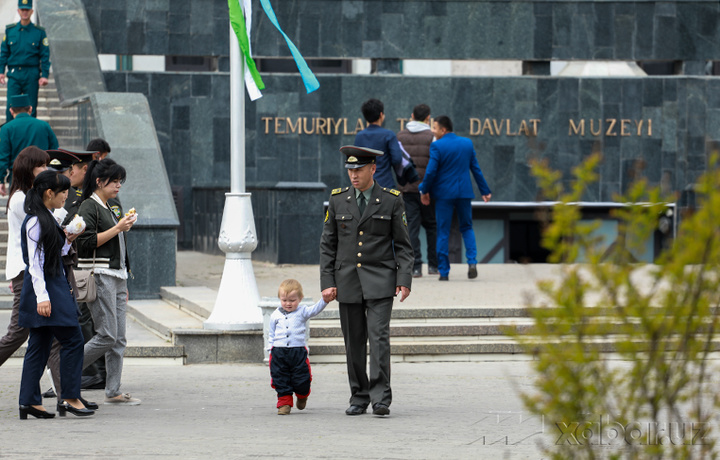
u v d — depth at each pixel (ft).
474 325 86.74
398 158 105.50
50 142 104.63
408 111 154.30
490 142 155.43
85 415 59.82
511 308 88.33
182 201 153.28
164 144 152.25
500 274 121.70
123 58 162.91
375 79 153.79
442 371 79.71
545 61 156.87
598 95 155.43
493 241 157.79
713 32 156.35
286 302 61.16
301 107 152.66
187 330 82.28
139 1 151.43
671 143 155.63
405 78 153.99
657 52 156.56
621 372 36.19
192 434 53.26
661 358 30.63
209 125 153.28
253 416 59.98
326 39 153.69
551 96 155.53
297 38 153.28
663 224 152.97
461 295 98.68
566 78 155.43
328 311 89.10
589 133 155.53
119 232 63.31
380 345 59.98
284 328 61.16
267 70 166.71
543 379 31.32
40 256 57.16
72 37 143.02
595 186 155.53
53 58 139.23
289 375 61.05
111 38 150.92
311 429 54.95
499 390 70.54
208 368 80.53
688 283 30.12
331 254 61.93
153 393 69.26
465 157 110.11
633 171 31.89
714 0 155.94
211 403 65.31
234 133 83.41
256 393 69.41
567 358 30.53
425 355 84.58
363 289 60.18
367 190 61.31
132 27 151.23
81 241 61.98
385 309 60.44
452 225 155.12
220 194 140.87
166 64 165.37
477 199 155.02
